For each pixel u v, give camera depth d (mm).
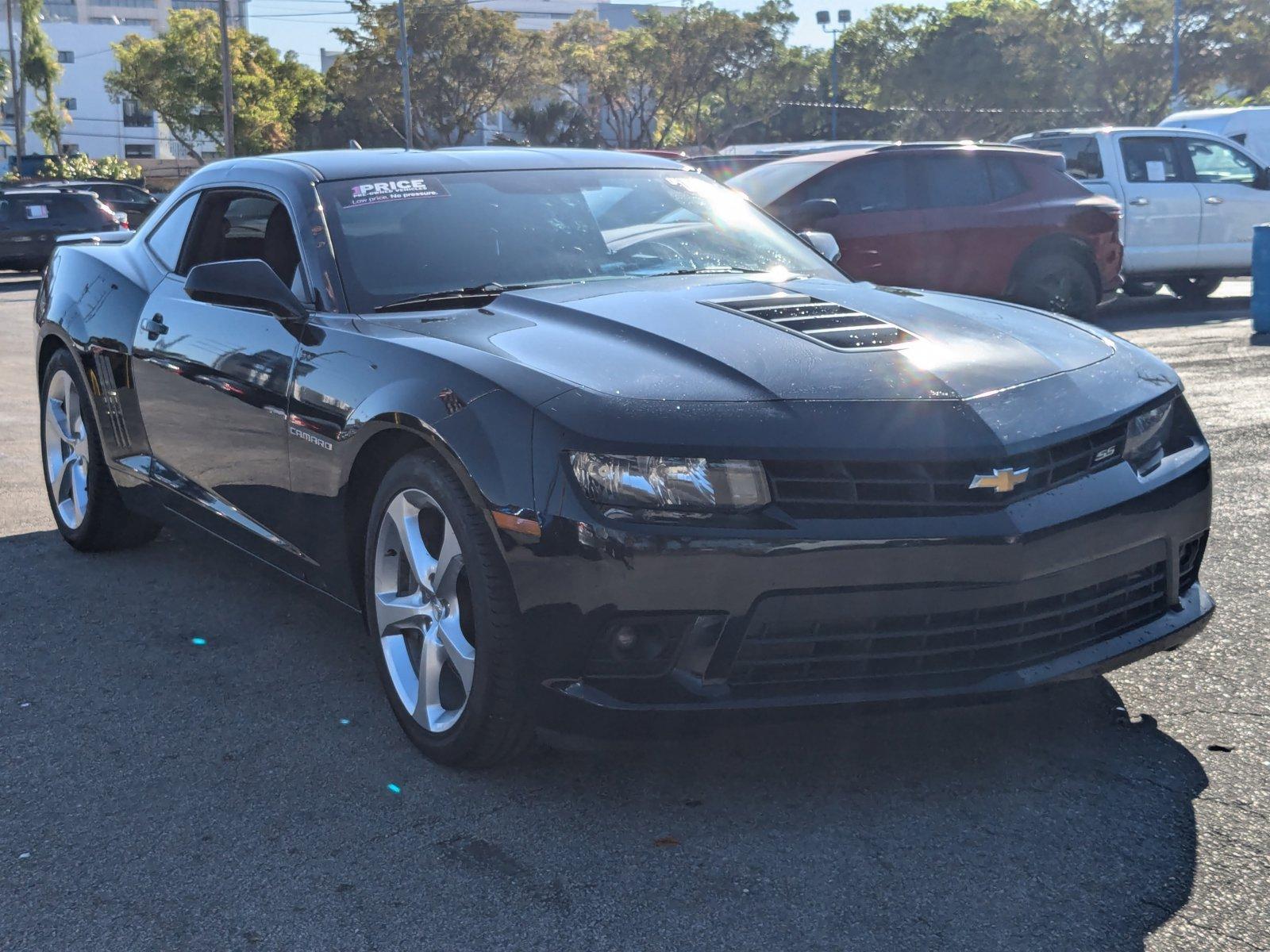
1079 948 2096
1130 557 2736
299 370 3215
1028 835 2475
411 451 2869
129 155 95312
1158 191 12250
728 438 2471
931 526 2490
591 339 2883
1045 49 51969
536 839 2518
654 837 2516
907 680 2568
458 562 2709
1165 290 15031
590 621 2463
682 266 3684
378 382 2916
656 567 2418
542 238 3629
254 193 3873
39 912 2299
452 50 52812
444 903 2293
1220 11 49094
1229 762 2768
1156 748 2848
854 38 57844
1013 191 9812
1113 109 52500
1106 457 2760
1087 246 9953
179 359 3793
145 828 2605
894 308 3180
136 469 4180
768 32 55188
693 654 2486
